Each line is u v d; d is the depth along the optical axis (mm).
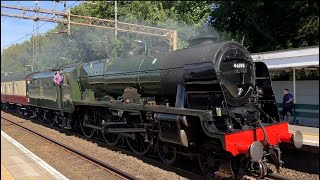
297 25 25016
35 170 8188
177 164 9352
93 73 12836
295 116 17000
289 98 16156
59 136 14320
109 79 11672
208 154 7875
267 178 8180
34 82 19516
